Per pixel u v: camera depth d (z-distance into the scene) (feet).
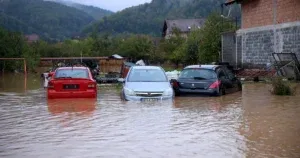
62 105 47.03
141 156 24.03
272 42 96.89
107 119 36.76
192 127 32.78
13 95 61.21
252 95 57.62
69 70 56.44
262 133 30.25
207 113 40.34
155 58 224.53
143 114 39.73
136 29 435.12
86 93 53.42
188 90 56.18
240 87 64.90
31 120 36.65
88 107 45.21
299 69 86.74
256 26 103.14
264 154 24.27
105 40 273.33
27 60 160.56
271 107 44.42
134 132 30.83
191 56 174.19
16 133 30.91
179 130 31.58
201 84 56.08
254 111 41.47
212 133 30.37
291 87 62.69
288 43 91.30
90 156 24.06
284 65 87.25
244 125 33.50
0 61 155.74
